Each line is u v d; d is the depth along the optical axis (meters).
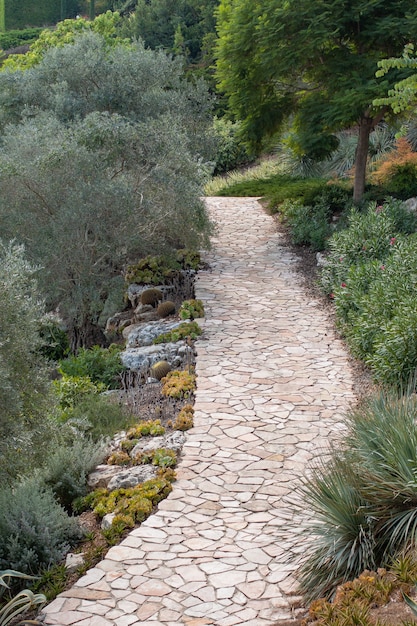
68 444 8.07
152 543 6.04
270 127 17.83
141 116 17.41
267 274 14.95
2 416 5.83
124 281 14.12
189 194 14.11
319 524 5.46
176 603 5.21
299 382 9.65
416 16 14.59
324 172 24.00
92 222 13.01
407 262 10.68
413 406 6.01
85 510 6.99
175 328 11.88
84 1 51.16
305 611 4.98
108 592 5.38
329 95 16.16
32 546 6.07
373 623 4.18
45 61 18.64
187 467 7.38
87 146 13.93
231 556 5.80
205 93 18.98
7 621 5.07
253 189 23.34
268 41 15.27
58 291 12.86
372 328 9.98
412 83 10.72
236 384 9.59
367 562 5.00
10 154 14.23
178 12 39.22
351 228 13.73
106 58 18.64
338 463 5.71
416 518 5.05
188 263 15.44
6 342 5.87
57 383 10.03
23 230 13.25
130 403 9.48
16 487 6.67
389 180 18.14
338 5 15.01
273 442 7.91
